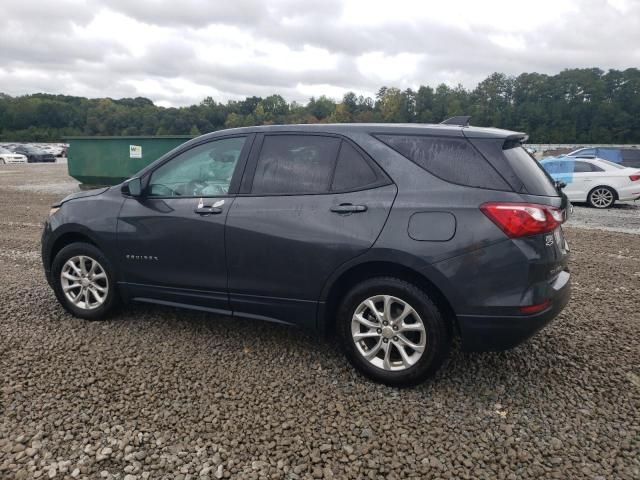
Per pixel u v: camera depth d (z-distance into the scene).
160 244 4.14
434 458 2.74
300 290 3.64
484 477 2.60
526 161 3.44
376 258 3.36
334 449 2.81
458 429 3.01
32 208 12.71
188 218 4.01
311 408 3.21
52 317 4.68
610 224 11.24
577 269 6.86
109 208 4.42
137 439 2.86
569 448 2.84
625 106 96.25
